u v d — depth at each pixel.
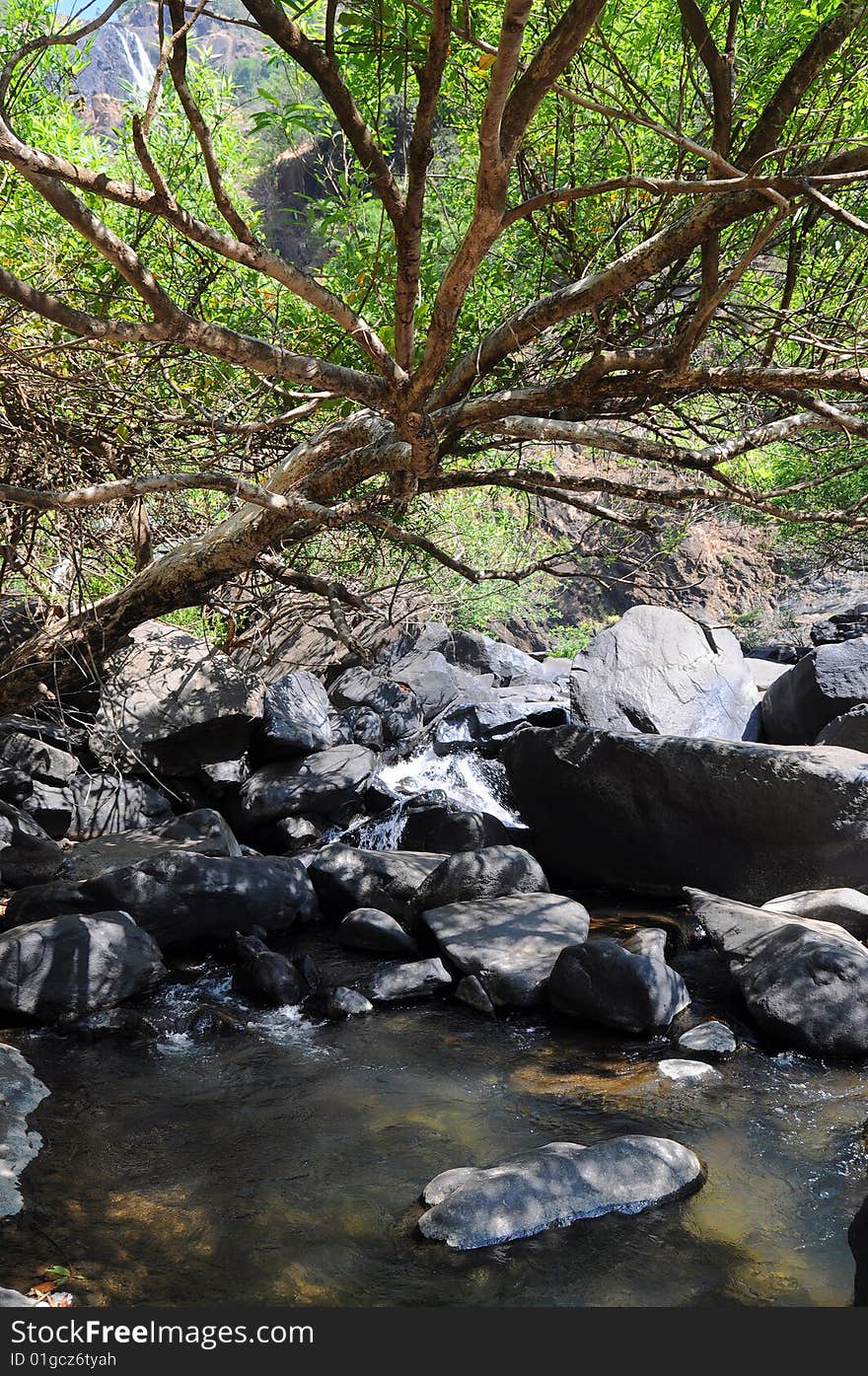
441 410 3.82
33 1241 3.46
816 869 6.64
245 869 6.25
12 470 4.91
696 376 3.34
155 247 5.11
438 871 6.50
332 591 5.28
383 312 4.51
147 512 5.92
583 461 10.33
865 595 16.95
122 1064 4.78
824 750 6.95
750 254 2.75
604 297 3.30
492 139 2.09
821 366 3.85
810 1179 3.90
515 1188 3.64
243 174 5.73
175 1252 3.43
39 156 2.12
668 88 4.56
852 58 3.76
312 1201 3.74
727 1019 5.27
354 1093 4.57
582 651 10.80
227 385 5.04
